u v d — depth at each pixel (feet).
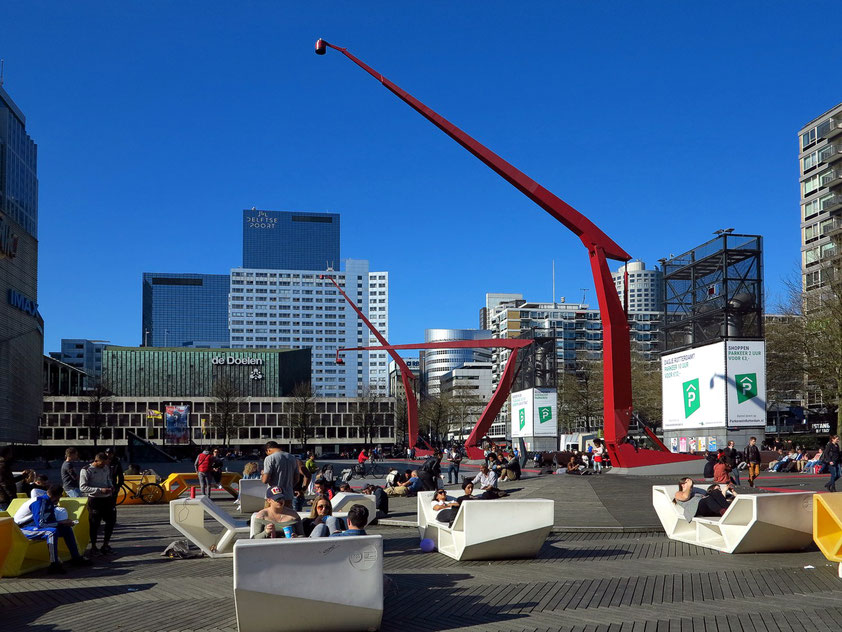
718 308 123.85
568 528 54.65
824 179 294.25
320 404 487.61
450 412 436.76
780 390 191.83
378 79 99.09
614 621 26.78
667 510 50.21
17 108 469.57
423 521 47.39
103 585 35.19
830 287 159.53
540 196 104.12
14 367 250.16
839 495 35.06
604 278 107.24
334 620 25.63
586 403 283.59
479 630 26.04
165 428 328.90
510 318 563.89
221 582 34.99
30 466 237.66
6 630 26.86
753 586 32.76
